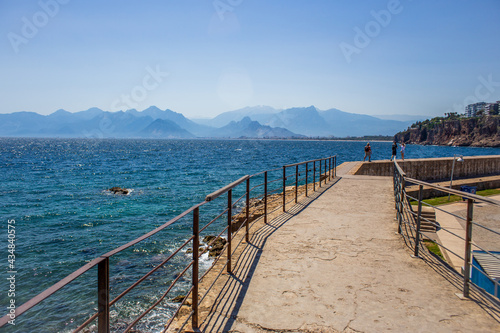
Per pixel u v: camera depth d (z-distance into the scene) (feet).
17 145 580.71
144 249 51.03
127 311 33.47
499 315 12.47
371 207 32.96
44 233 61.72
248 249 19.86
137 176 151.23
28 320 30.83
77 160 251.80
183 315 12.37
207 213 72.38
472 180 82.99
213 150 431.84
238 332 11.21
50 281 40.86
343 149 492.95
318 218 28.09
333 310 12.76
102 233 61.57
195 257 11.37
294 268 16.98
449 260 31.86
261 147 562.66
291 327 11.53
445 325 11.75
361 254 19.25
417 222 18.94
